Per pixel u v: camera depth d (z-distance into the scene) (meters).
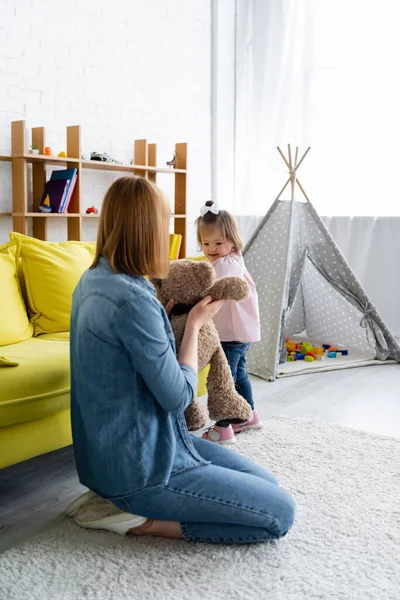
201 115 4.68
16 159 3.37
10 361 1.85
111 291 1.43
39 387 1.86
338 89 4.32
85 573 1.47
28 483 2.01
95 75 3.87
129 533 1.64
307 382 3.25
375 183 4.23
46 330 2.42
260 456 2.16
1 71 3.37
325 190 4.43
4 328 2.19
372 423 2.59
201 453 1.72
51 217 3.72
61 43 3.66
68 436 1.99
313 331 4.11
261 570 1.48
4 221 3.48
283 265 3.46
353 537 1.63
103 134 3.96
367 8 4.17
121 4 3.98
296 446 2.26
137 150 4.07
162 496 1.51
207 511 1.53
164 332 1.45
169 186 4.47
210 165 4.82
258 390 3.10
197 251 4.79
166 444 1.50
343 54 4.29
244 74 4.82
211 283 1.83
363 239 4.23
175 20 4.38
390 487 1.92
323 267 3.76
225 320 2.38
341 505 1.80
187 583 1.43
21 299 2.39
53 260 2.47
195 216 4.73
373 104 4.19
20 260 2.49
